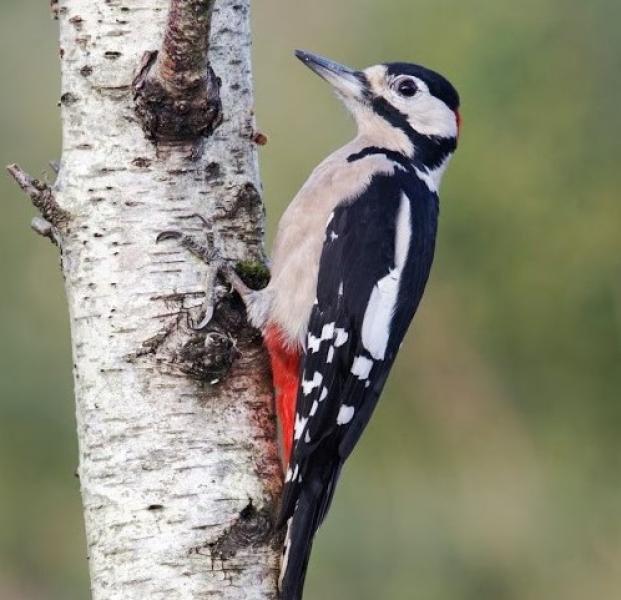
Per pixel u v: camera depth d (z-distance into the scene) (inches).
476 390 516.7
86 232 322.0
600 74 480.1
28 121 585.9
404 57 494.0
